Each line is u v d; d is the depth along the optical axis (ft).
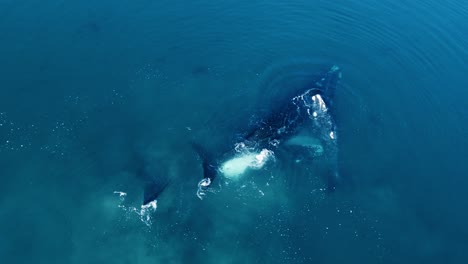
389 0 307.37
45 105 221.87
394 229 183.62
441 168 208.54
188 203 183.93
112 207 183.21
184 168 197.36
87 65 244.22
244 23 279.28
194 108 226.99
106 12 276.21
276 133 211.41
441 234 183.93
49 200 185.78
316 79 247.70
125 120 218.38
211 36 268.82
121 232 176.04
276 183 192.85
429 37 280.72
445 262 175.52
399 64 262.26
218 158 201.16
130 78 239.91
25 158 199.21
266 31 275.59
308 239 176.65
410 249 177.78
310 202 187.93
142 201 184.44
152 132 213.66
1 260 167.32
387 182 199.72
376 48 272.10
